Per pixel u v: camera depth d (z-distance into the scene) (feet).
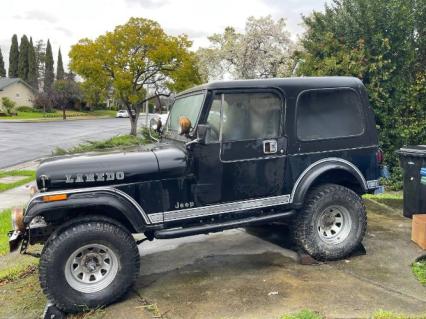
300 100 14.70
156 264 15.72
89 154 13.83
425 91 28.12
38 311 12.68
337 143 15.17
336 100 15.28
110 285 12.44
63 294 11.96
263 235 18.52
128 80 61.87
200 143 13.26
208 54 69.82
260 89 14.12
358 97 15.62
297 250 15.67
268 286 13.26
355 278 13.71
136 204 12.79
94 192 12.31
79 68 62.23
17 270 16.01
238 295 12.75
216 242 17.87
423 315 11.12
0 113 165.68
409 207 19.81
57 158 13.48
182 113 15.31
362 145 15.58
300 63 33.17
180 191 13.28
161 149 13.98
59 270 11.92
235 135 13.82
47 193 11.97
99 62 62.03
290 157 14.51
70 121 146.61
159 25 64.90
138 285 13.87
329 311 11.51
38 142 71.10
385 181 27.76
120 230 12.55
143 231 12.94
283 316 11.21
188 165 13.25
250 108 14.03
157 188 13.01
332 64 28.22
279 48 68.18
